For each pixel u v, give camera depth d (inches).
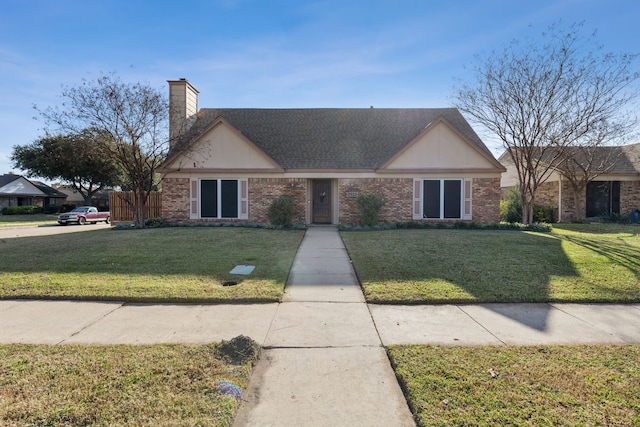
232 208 639.1
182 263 299.9
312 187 672.4
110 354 138.6
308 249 383.9
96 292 219.3
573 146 654.5
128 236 459.5
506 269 276.1
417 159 623.5
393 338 157.9
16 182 1621.6
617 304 205.9
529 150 620.4
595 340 154.4
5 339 155.6
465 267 283.0
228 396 109.5
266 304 207.2
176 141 666.2
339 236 487.8
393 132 711.1
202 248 371.6
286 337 159.5
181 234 479.2
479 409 103.0
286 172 629.6
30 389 113.2
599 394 110.4
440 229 563.2
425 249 358.9
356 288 240.5
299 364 133.9
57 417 99.0
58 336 159.2
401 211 628.4
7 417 98.7
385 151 663.8
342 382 120.8
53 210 1560.0
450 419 98.3
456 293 220.1
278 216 593.3
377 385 119.0
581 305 203.9
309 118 754.8
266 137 698.8
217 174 637.3
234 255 336.2
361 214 606.9
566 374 122.5
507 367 127.9
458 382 117.5
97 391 112.0
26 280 245.1
